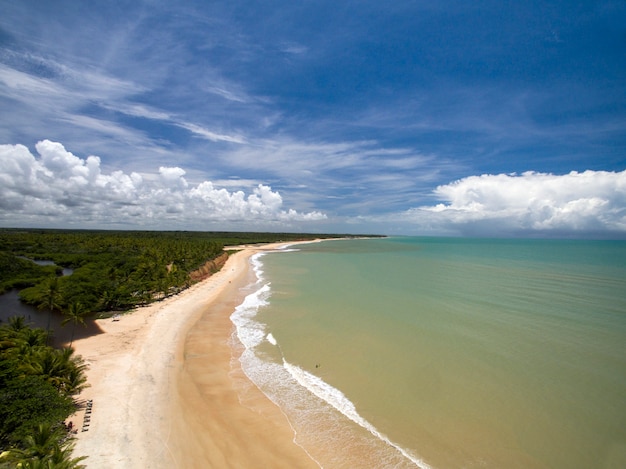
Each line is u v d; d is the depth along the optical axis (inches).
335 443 682.2
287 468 617.3
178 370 988.6
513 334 1258.0
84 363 1009.5
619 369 972.6
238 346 1178.0
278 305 1721.2
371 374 961.5
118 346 1162.6
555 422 738.2
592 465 615.8
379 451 658.2
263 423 744.3
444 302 1749.5
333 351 1121.4
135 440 674.8
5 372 749.3
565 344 1157.7
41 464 517.0
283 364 1032.8
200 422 743.1
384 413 780.0
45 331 1216.8
